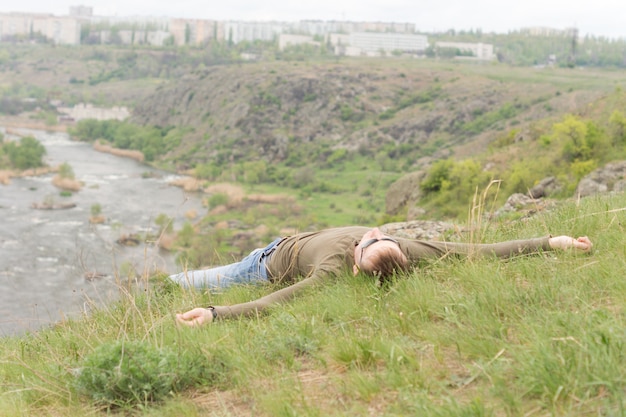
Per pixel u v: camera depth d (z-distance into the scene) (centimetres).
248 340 388
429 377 312
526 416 268
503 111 16200
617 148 3972
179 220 9394
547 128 5275
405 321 379
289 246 523
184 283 565
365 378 313
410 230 842
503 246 477
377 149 15725
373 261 456
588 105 5600
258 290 525
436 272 455
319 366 351
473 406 267
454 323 370
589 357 291
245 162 15200
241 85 18762
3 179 11675
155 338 383
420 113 16888
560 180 2400
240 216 9988
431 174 4656
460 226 745
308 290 458
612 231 500
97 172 13612
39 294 4512
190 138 17900
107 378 343
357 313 408
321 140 16575
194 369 350
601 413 260
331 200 11800
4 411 345
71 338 477
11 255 6322
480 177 4400
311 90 18000
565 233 539
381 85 18625
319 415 289
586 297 370
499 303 378
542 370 284
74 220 8519
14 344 513
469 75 19400
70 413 337
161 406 329
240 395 330
